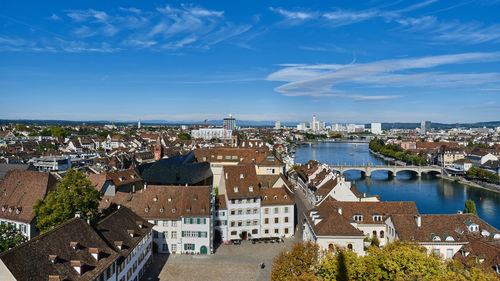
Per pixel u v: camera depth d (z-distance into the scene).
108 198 102.25
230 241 103.44
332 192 119.12
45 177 100.00
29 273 48.81
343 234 78.38
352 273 61.03
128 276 71.38
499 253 68.12
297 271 63.84
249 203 106.00
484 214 151.88
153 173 126.25
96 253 59.19
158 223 94.62
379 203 96.56
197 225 94.31
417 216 84.75
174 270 83.94
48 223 73.44
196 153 149.38
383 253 65.12
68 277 52.91
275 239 104.38
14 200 97.06
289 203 108.94
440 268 58.59
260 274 82.44
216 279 79.50
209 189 98.88
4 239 67.38
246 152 149.75
